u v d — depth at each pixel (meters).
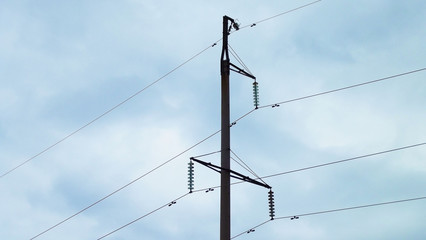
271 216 26.52
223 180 25.36
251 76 28.67
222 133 26.56
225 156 25.92
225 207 24.89
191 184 27.12
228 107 27.22
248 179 25.98
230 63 28.05
